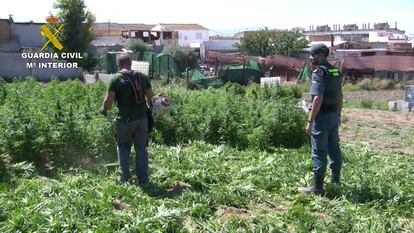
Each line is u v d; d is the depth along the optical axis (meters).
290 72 47.28
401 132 14.88
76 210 6.10
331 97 7.41
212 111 11.87
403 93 37.97
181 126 11.51
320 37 93.19
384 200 7.27
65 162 9.03
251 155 10.31
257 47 67.88
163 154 9.64
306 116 12.21
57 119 9.56
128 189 7.21
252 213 6.68
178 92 16.42
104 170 8.51
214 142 11.45
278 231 5.98
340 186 7.73
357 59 48.50
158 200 6.88
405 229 6.28
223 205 6.93
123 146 7.81
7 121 9.06
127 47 62.50
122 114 7.64
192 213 6.44
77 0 46.34
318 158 7.50
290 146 11.76
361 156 10.36
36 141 8.81
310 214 6.62
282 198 7.48
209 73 48.94
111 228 5.77
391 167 9.48
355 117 18.23
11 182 7.57
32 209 6.14
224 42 78.25
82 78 39.06
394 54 65.44
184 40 95.56
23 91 14.95
